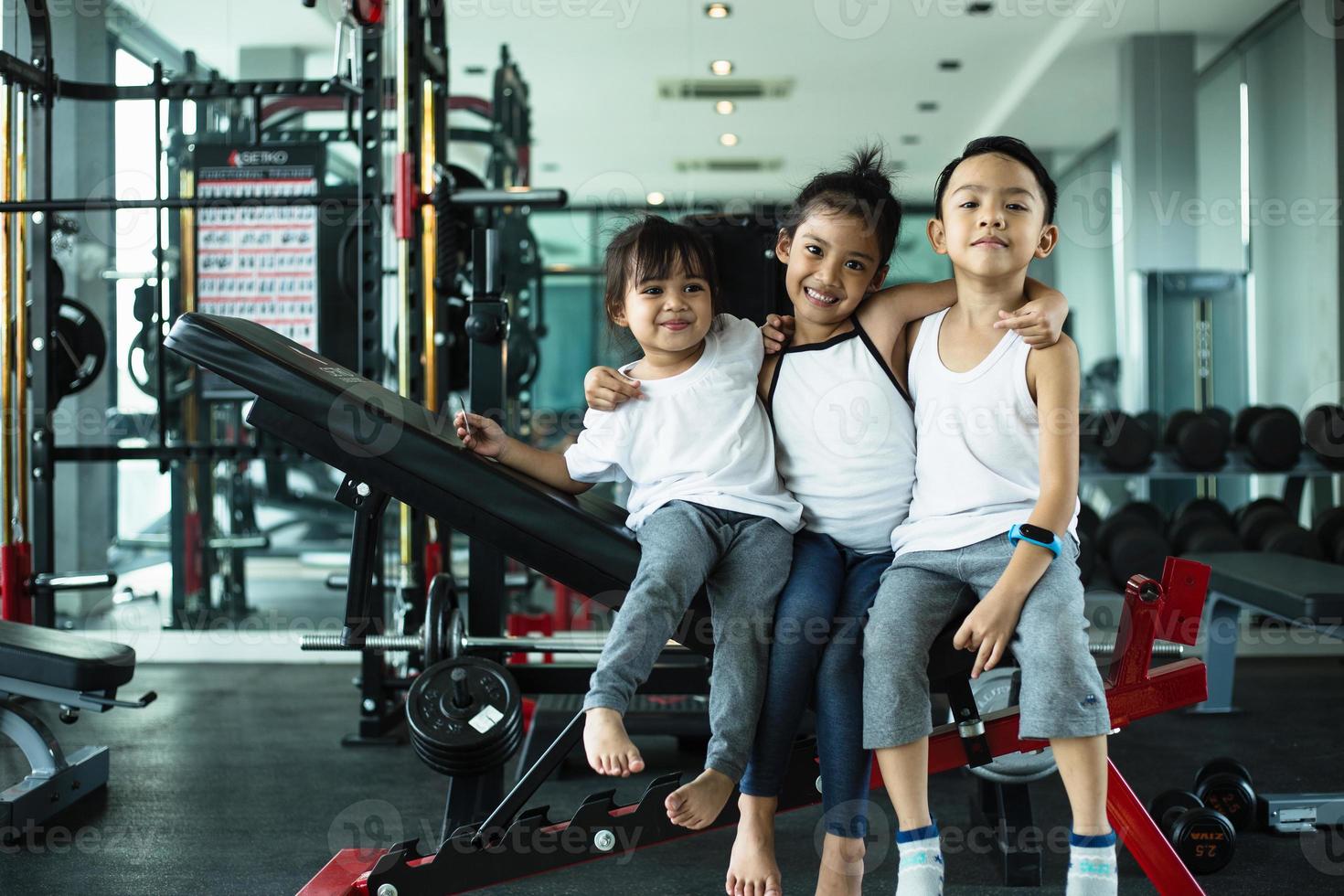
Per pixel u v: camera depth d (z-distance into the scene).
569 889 1.89
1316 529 3.94
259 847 2.09
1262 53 6.03
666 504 1.57
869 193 1.60
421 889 1.53
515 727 1.65
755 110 7.63
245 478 4.44
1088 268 9.00
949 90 7.26
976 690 1.85
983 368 1.50
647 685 1.84
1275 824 2.12
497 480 1.62
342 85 2.68
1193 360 5.68
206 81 2.93
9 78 2.80
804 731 2.41
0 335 2.88
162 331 3.04
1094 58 6.50
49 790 2.25
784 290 2.03
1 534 2.90
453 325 3.19
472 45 6.23
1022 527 1.39
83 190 4.12
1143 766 2.58
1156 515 4.14
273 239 3.05
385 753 2.77
